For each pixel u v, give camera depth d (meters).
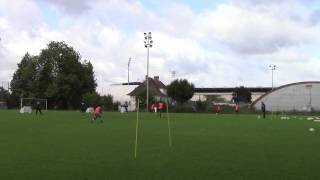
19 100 140.12
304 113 106.19
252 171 15.65
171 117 69.44
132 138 28.55
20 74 139.62
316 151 21.78
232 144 25.09
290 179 14.24
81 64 138.62
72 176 14.52
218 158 18.98
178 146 23.81
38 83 135.75
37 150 21.48
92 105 99.00
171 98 139.00
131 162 17.62
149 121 53.56
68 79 133.25
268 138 29.42
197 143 25.55
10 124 44.78
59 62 135.88
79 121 51.62
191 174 14.99
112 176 14.56
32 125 43.03
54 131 34.78
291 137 30.44
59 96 133.50
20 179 13.95
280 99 129.75
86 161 17.81
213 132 34.91
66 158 18.64
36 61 136.12
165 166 16.66
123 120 55.78
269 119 66.88
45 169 15.80
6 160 17.95
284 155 20.17
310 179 14.26
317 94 127.69
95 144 24.52
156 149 22.31
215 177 14.49
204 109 113.44
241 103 149.62
